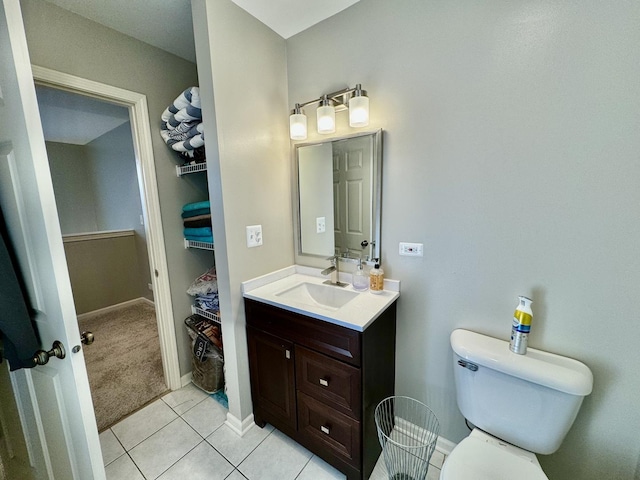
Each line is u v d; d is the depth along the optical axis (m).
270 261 1.72
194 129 1.65
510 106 1.11
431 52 1.25
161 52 1.81
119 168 3.57
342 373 1.23
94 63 1.52
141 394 1.95
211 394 1.95
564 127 1.02
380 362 1.35
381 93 1.41
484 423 1.15
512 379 1.07
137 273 3.84
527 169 1.10
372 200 1.50
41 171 0.81
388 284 1.51
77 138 3.65
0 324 0.89
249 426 1.65
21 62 0.78
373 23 1.38
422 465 1.21
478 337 1.25
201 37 1.31
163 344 1.96
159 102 1.81
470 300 1.30
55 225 0.85
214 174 1.41
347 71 1.50
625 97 0.91
